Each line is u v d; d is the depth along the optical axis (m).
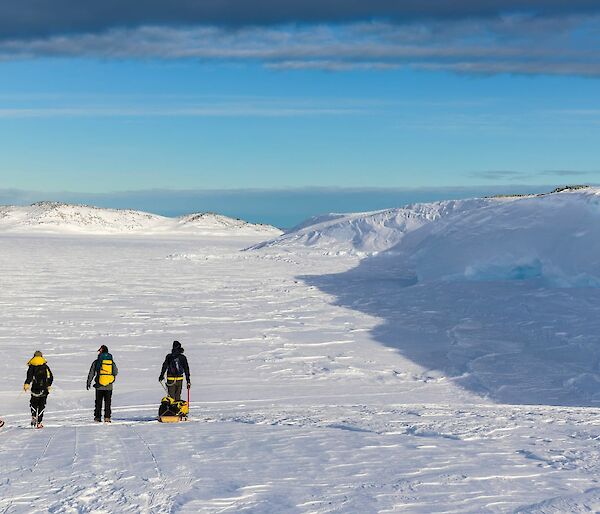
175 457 8.29
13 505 6.14
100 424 12.59
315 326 32.66
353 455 8.31
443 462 7.84
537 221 48.56
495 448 8.77
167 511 5.88
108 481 6.98
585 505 5.93
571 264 39.53
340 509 5.86
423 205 84.31
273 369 23.16
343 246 79.38
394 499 6.17
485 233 50.91
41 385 12.63
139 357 24.59
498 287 40.81
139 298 42.59
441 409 14.90
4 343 26.75
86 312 36.22
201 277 56.97
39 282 52.03
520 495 6.30
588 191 51.03
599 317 29.92
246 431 10.54
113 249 111.00
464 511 5.77
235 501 6.18
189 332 30.48
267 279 55.22
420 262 53.84
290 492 6.46
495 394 20.25
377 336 30.03
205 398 18.42
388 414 13.42
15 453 8.87
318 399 18.56
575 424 11.45
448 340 28.83
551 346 26.69
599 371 22.70
